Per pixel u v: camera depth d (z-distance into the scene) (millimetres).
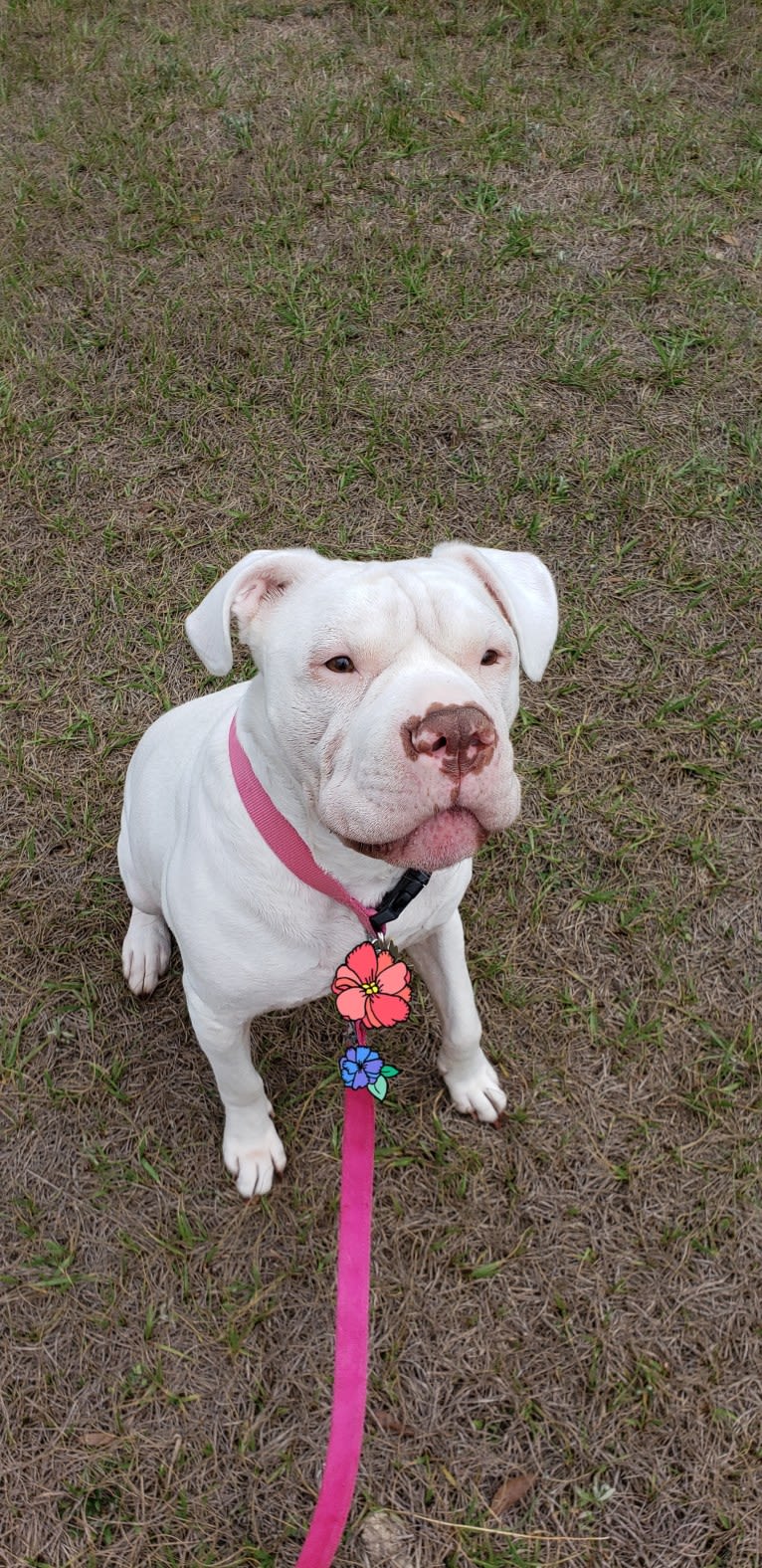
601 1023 942
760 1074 914
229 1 1827
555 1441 774
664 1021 942
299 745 576
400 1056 926
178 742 784
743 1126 891
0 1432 777
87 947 989
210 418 1313
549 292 1425
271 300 1416
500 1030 938
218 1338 812
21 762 1079
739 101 1663
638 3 1799
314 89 1669
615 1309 820
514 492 1250
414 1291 829
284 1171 871
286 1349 809
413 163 1566
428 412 1309
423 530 1225
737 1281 829
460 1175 875
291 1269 836
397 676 541
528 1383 794
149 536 1224
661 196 1530
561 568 1197
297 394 1316
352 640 547
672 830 1034
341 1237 631
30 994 962
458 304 1410
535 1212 860
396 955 729
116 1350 807
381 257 1461
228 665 608
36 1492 756
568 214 1509
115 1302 824
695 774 1068
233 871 649
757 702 1110
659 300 1417
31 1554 736
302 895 649
